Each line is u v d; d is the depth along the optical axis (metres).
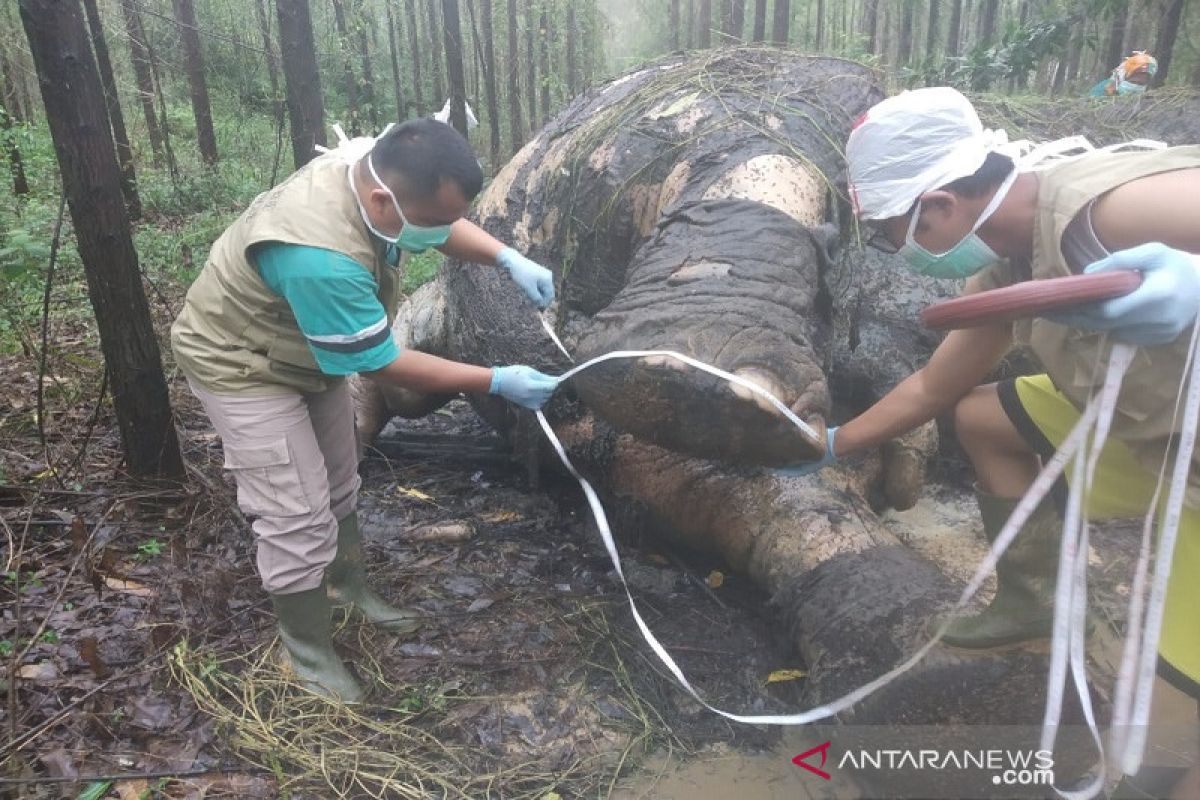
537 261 4.03
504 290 4.05
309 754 2.61
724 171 3.23
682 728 2.83
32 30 3.18
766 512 3.23
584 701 2.91
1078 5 7.95
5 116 9.74
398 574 3.56
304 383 2.72
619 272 3.74
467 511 4.12
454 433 5.10
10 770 2.47
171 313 5.82
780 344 2.30
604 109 4.08
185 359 2.67
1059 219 1.88
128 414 3.74
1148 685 1.71
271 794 2.49
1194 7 9.66
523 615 3.31
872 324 3.86
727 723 2.85
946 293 3.89
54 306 5.90
